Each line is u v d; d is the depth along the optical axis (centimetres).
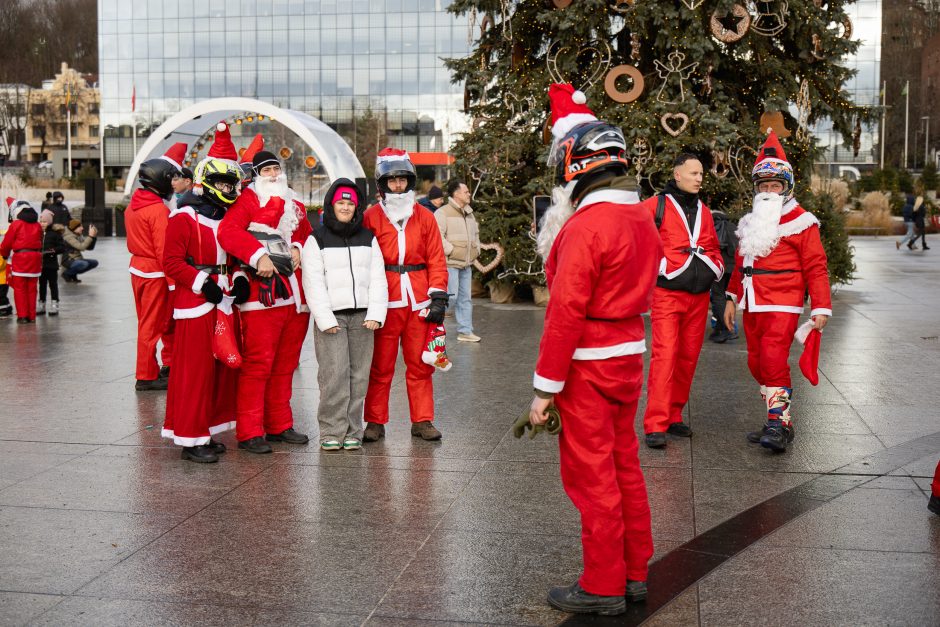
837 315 1275
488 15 1550
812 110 1498
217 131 588
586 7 1359
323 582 399
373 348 627
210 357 586
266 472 564
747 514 483
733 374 870
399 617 366
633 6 1339
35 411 727
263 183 604
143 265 793
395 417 708
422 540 448
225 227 580
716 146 1321
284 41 8062
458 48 7919
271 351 608
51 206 1780
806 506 494
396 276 623
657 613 369
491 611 372
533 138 1488
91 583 397
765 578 400
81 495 520
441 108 7956
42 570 412
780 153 615
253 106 2658
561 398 369
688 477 552
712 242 638
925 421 679
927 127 8481
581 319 352
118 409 735
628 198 364
